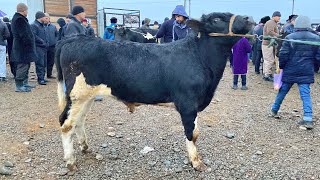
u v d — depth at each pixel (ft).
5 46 34.78
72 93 14.19
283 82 21.49
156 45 14.85
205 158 16.11
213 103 26.61
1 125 20.54
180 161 15.79
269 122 21.88
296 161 15.96
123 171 14.80
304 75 20.39
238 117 22.88
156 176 14.42
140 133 19.42
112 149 17.03
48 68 36.50
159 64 14.24
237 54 31.78
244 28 14.14
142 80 14.25
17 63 29.58
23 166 15.08
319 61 20.18
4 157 15.87
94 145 17.57
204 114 23.36
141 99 14.80
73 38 14.58
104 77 14.28
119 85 14.40
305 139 18.86
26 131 19.54
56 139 18.29
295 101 27.78
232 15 14.38
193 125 14.57
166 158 16.10
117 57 14.17
